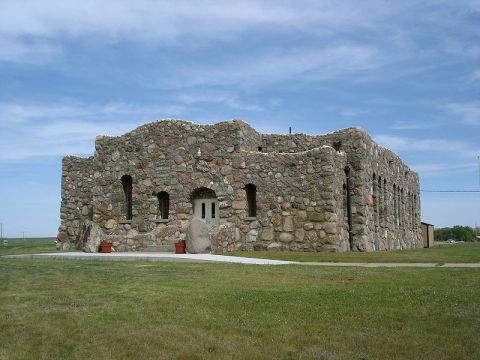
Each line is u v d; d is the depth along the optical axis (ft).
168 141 104.01
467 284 46.01
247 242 95.96
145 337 31.19
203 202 102.17
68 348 29.76
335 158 94.68
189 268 60.23
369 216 105.70
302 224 92.63
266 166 96.48
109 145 108.88
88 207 116.06
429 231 171.94
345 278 51.78
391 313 35.78
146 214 104.01
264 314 36.04
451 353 28.30
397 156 136.36
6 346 29.99
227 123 100.17
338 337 31.14
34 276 52.60
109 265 64.03
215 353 28.96
